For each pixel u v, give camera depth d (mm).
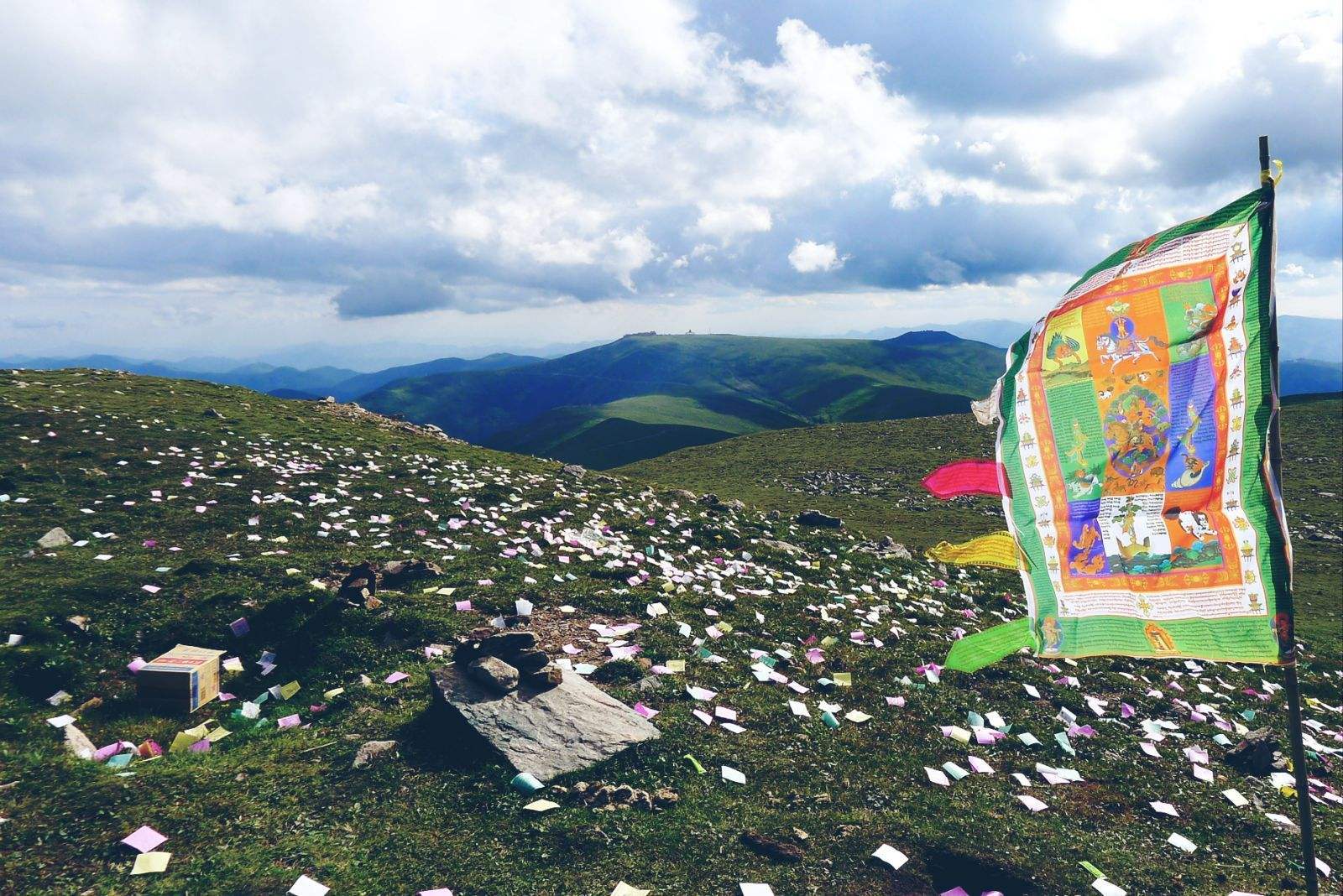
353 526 25594
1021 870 10539
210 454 31766
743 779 12336
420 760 12188
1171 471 6723
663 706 14688
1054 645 7137
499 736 12445
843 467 76438
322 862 9766
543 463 45469
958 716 15891
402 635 17234
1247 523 6414
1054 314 7172
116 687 14562
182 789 11312
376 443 40656
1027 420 7273
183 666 14328
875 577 28344
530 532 27188
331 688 15211
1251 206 6348
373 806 11016
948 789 12805
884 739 14555
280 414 44562
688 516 34375
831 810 11688
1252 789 14188
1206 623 6629
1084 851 11281
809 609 22312
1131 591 6898
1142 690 18922
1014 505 7305
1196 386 6590
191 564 19672
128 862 9586
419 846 10156
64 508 23859
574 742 12594
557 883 9578
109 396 40812
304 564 20969
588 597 20312
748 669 17078
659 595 21234
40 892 8891
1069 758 14617
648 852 10281
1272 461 6262
